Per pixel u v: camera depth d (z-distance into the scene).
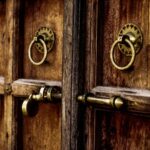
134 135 1.52
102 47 1.59
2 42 1.95
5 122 1.90
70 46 1.59
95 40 1.58
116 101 1.46
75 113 1.59
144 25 1.48
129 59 1.52
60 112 1.74
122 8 1.55
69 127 1.60
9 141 1.88
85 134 1.60
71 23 1.59
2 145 1.94
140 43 1.49
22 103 1.81
